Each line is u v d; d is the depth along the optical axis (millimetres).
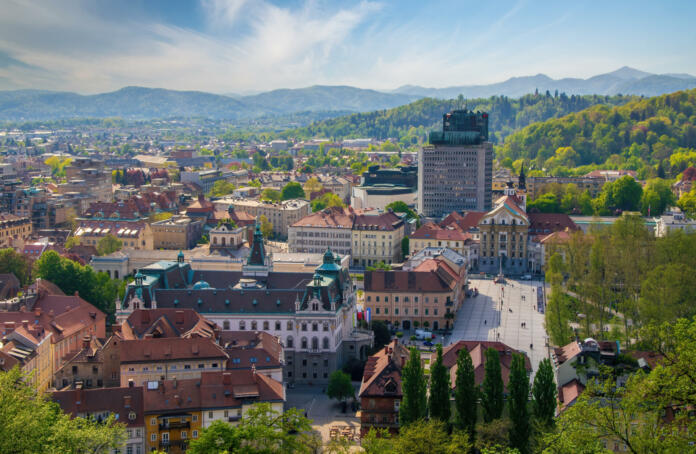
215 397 172125
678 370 97625
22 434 115812
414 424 148500
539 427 142750
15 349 196000
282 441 139125
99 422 165875
